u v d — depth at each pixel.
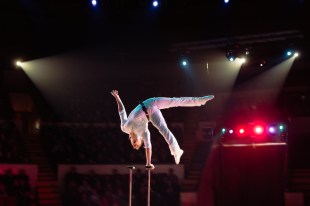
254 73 17.86
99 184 14.82
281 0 14.29
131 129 6.41
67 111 18.66
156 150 16.81
